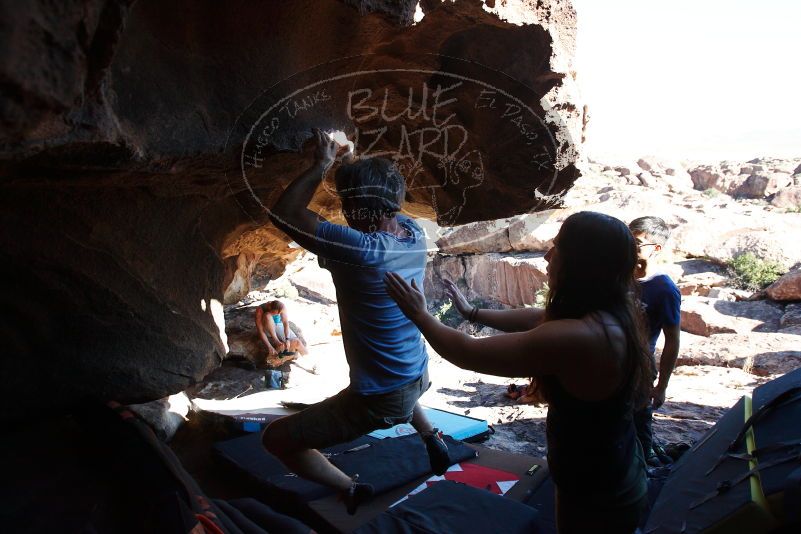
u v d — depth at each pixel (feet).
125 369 7.87
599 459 5.38
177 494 6.13
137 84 4.56
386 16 5.53
